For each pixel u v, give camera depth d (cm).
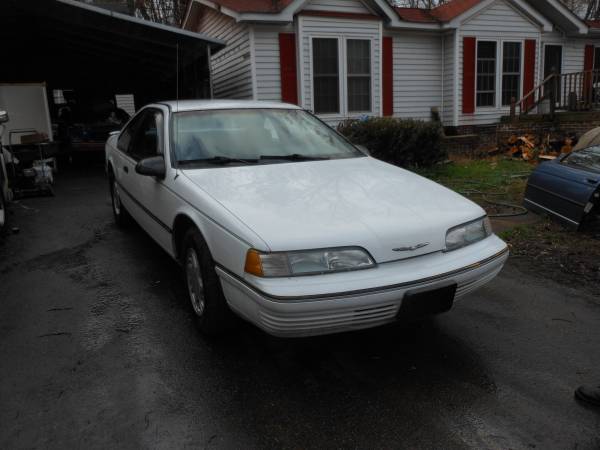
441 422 248
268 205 296
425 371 295
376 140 925
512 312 378
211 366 300
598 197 550
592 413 254
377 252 267
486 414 254
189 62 1349
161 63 1506
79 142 1291
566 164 630
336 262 260
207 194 319
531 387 278
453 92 1351
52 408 260
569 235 571
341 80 1190
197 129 404
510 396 270
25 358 310
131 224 614
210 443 234
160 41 1084
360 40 1200
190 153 381
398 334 342
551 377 288
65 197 849
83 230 616
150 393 273
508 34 1395
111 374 292
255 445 232
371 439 236
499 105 1430
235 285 276
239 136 408
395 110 1319
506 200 761
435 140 980
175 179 359
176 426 246
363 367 300
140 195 454
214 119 419
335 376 290
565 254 509
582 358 310
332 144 438
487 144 1296
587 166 595
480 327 353
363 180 349
